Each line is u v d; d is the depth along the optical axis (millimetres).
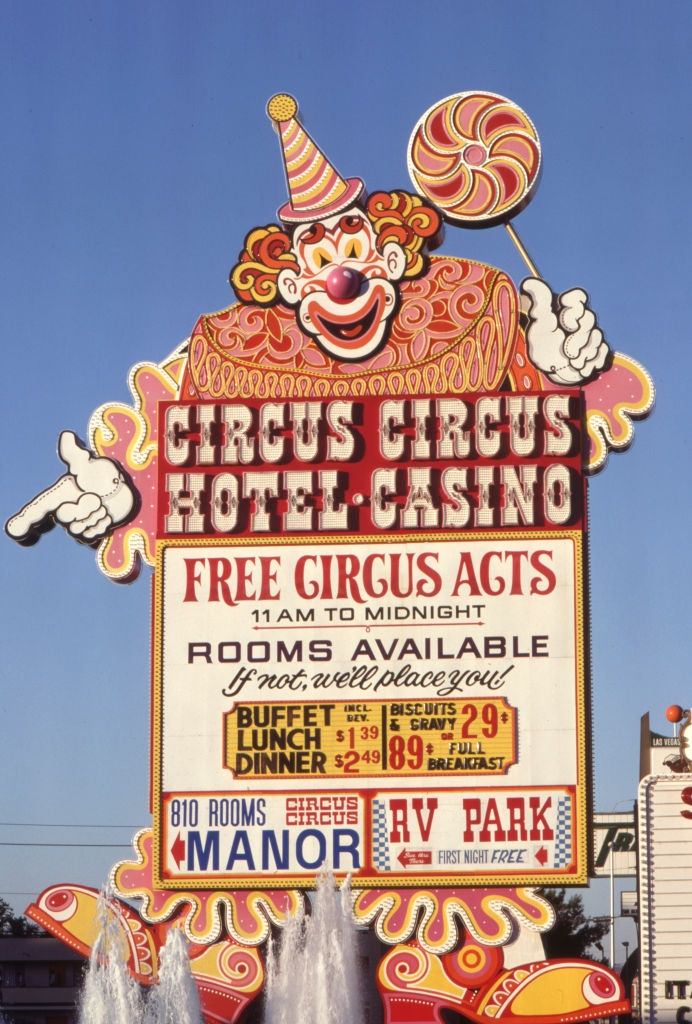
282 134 32719
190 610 30859
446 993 28875
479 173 32031
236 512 31125
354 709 30156
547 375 31141
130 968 29688
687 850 30719
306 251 32188
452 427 31031
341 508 30922
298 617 30609
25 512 31766
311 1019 29188
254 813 30000
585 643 29984
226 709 30422
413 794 29734
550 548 30375
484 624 30188
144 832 30219
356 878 29547
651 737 42531
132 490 31734
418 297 31781
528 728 29734
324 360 31781
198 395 31953
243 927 29688
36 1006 84188
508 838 29406
